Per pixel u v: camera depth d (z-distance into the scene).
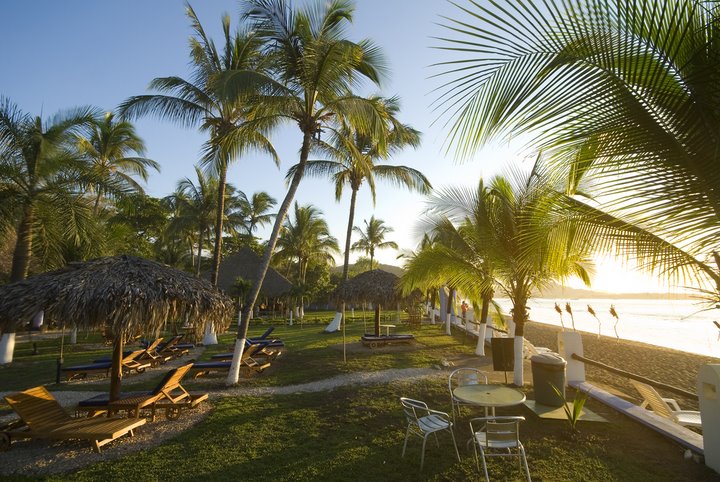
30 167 12.18
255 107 9.99
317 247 38.78
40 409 5.45
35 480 4.38
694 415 6.10
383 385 8.48
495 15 2.44
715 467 4.42
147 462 4.83
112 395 6.27
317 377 9.58
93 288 5.78
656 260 3.45
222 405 7.20
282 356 12.73
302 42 9.56
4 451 5.15
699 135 2.41
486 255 8.73
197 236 35.03
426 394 7.75
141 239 32.03
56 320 5.64
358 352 13.12
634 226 3.53
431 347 14.23
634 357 14.05
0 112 11.74
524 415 6.30
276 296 30.62
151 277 6.37
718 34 2.25
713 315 48.47
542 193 4.89
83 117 12.88
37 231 12.30
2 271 19.36
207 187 26.58
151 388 8.95
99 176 12.91
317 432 5.82
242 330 9.16
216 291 7.59
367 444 5.37
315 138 10.35
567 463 4.70
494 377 9.48
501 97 2.61
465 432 5.78
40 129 12.52
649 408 7.22
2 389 8.95
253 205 39.69
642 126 2.56
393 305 15.22
